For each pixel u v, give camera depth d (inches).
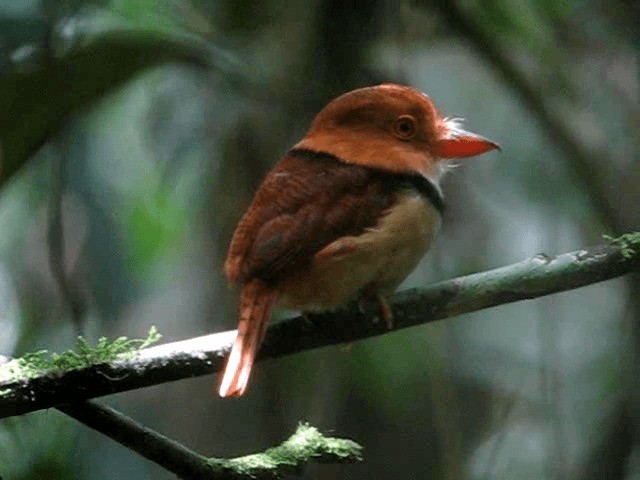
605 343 461.4
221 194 430.6
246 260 275.1
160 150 427.2
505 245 452.8
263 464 245.9
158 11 405.7
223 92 423.2
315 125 300.7
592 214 436.8
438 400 402.0
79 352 244.4
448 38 430.9
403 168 289.1
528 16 435.2
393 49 424.8
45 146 424.8
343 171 285.1
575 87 442.3
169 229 438.3
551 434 433.1
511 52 447.5
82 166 409.7
